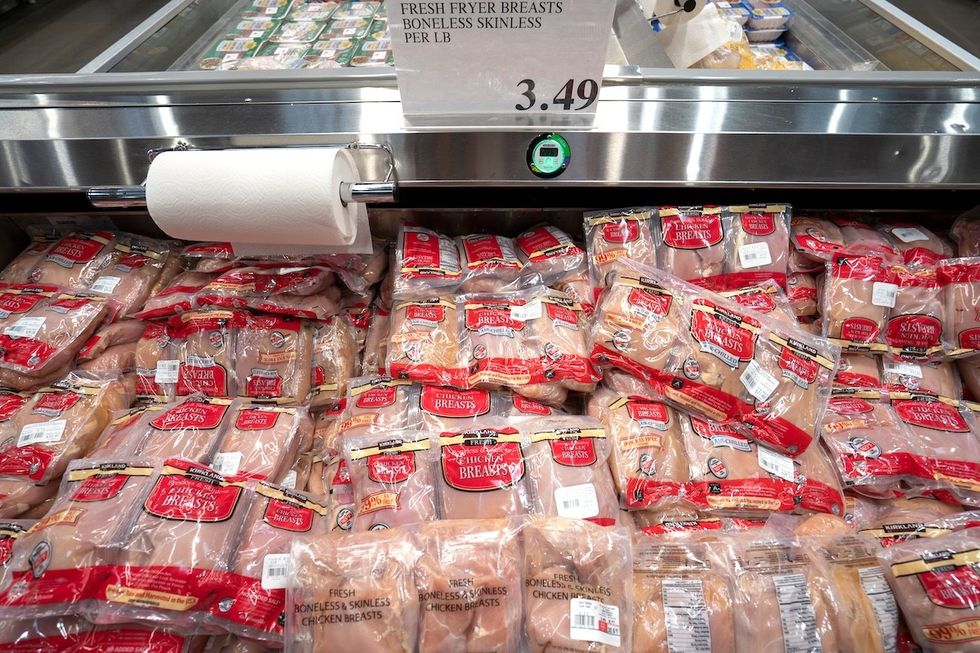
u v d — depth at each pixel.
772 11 1.66
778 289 1.16
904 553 0.81
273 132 1.01
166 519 0.79
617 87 1.05
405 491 0.86
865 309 1.12
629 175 1.07
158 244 1.29
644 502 0.91
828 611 0.75
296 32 1.57
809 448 1.01
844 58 1.42
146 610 0.72
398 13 0.83
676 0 1.42
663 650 0.73
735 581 0.78
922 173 1.08
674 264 1.15
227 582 0.75
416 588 0.72
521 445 0.92
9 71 1.16
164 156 0.87
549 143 1.02
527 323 1.10
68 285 1.15
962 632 0.73
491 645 0.70
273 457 0.95
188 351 1.10
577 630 0.70
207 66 1.37
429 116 0.99
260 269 1.14
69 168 1.05
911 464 1.00
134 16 1.42
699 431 1.00
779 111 1.04
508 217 1.32
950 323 1.12
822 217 1.31
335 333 1.16
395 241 1.33
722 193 1.26
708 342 1.02
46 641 0.70
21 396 1.04
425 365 1.03
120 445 0.94
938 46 1.23
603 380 1.09
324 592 0.71
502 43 0.86
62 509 0.79
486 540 0.77
